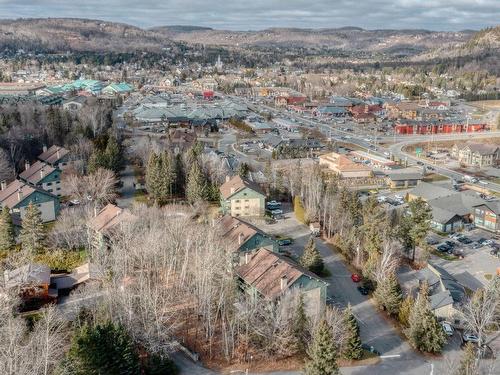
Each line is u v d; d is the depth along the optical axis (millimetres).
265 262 88312
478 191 171875
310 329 73562
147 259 91875
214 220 111312
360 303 92625
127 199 142375
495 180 187250
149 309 74562
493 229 134500
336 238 117375
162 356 68625
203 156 159125
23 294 83812
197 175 138250
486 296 84375
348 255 110875
